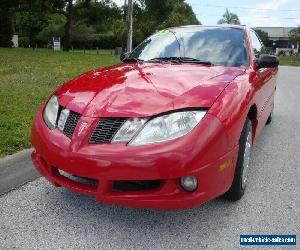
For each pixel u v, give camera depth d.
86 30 54.44
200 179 2.71
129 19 24.95
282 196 3.63
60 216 3.18
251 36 4.62
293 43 70.81
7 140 4.59
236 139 2.98
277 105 8.52
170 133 2.72
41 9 36.34
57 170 3.08
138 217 3.18
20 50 27.75
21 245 2.78
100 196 2.77
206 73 3.46
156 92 3.00
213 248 2.79
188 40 4.36
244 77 3.53
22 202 3.40
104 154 2.71
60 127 3.06
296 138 5.68
